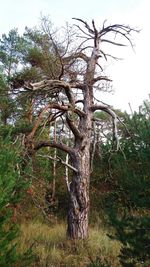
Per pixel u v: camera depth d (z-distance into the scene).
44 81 15.79
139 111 8.32
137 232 7.52
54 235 15.73
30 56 19.36
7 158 7.90
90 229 17.33
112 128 16.33
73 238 15.14
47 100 17.33
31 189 14.84
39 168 17.14
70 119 16.00
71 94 16.56
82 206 15.65
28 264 8.33
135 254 7.52
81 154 16.27
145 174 7.94
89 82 17.09
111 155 16.12
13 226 8.19
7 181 7.47
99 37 17.92
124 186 8.23
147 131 7.92
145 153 7.87
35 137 17.02
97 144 17.42
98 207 20.39
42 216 18.16
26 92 16.31
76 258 12.72
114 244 13.65
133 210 8.82
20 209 16.25
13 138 15.34
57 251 13.37
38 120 15.20
